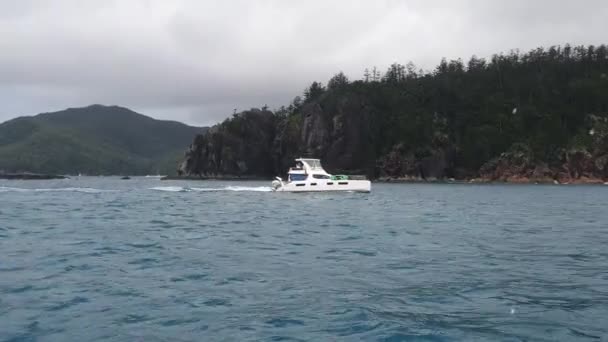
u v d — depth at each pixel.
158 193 66.38
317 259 16.83
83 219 30.67
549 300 11.41
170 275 14.03
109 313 10.27
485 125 174.62
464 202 52.50
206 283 13.07
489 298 11.60
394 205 45.28
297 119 194.88
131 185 113.75
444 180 163.88
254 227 26.73
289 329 9.32
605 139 152.50
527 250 18.91
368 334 9.05
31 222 28.75
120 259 16.53
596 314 10.27
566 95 180.50
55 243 20.22
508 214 36.38
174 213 35.47
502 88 194.75
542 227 27.19
